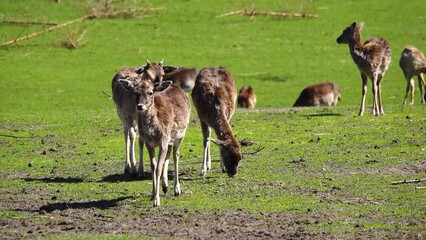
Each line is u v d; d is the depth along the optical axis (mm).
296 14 151750
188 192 48406
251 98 95500
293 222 41406
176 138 47531
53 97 106375
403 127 68000
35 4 150125
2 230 41000
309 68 123562
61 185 51531
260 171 53750
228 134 50250
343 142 62469
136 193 48781
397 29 142875
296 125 71062
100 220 42656
